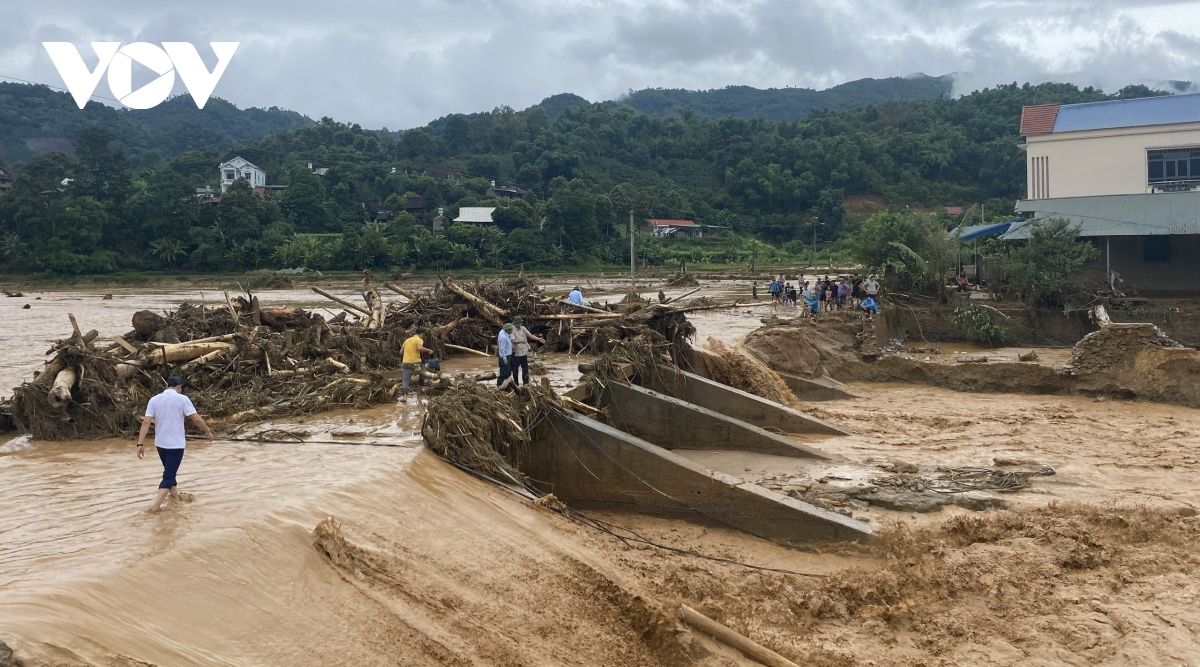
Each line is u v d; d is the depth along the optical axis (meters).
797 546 14.13
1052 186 52.28
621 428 19.69
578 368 21.77
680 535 14.41
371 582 9.31
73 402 15.05
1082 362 26.27
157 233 99.69
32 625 6.71
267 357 19.06
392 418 16.02
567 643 9.86
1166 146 49.41
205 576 8.37
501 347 17.70
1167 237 40.19
